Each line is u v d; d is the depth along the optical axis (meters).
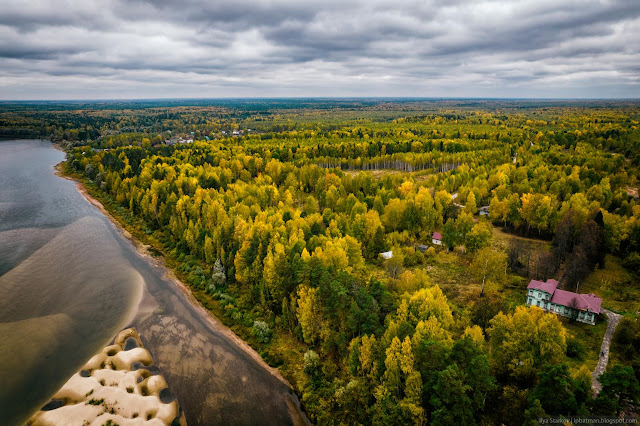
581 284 81.62
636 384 43.16
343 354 59.91
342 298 61.59
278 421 54.56
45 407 55.34
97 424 52.59
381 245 98.56
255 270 80.44
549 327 53.44
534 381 50.56
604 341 62.62
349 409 52.97
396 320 58.59
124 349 67.88
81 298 84.00
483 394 47.34
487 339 63.06
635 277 83.75
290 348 67.75
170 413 55.06
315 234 93.75
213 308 80.31
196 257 100.94
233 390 59.53
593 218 94.31
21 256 103.88
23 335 71.12
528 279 85.25
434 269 91.25
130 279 92.56
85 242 114.44
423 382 47.91
